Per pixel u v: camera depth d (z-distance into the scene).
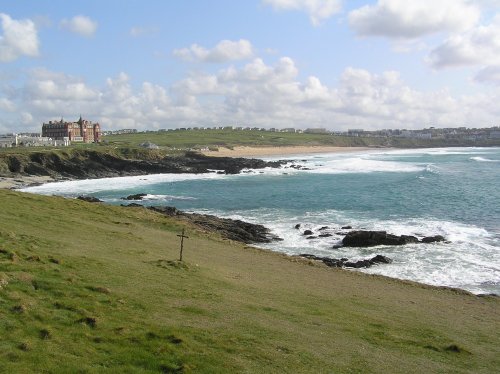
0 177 122.81
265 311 20.47
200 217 60.81
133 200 85.56
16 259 20.62
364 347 17.56
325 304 24.06
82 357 13.02
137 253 29.31
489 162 171.25
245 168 156.12
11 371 11.54
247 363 14.11
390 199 79.94
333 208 72.31
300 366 14.55
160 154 169.88
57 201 49.91
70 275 19.97
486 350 19.58
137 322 16.12
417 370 15.98
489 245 47.34
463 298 31.05
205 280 24.84
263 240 51.38
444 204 73.88
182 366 13.15
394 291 31.05
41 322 14.82
